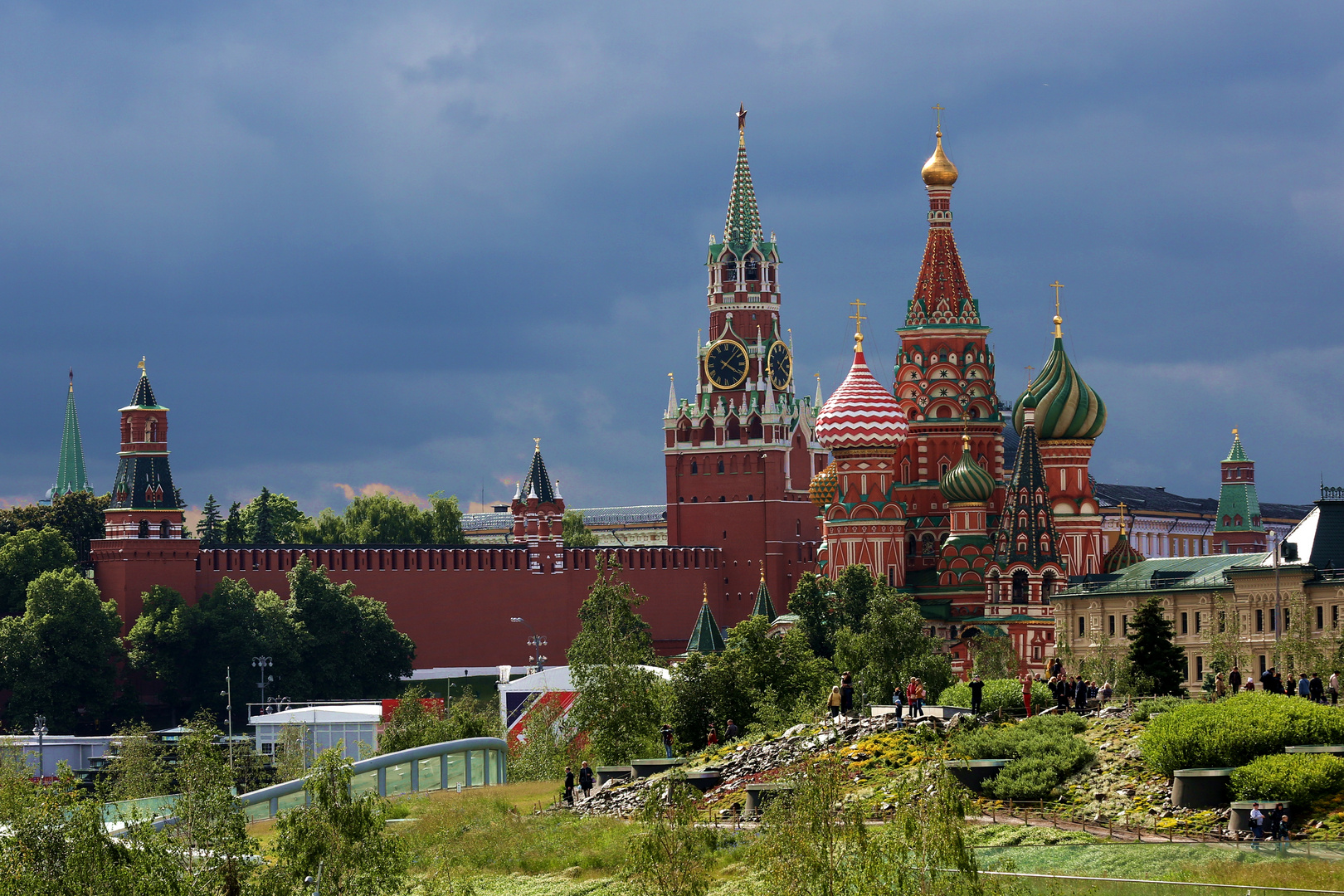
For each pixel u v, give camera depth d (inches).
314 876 3115.2
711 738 5334.6
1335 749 3681.1
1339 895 3016.7
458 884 3686.0
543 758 6397.6
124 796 6058.1
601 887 3673.7
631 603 6097.4
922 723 4340.6
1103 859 3393.2
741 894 3208.7
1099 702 4527.6
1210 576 7249.0
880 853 2864.2
